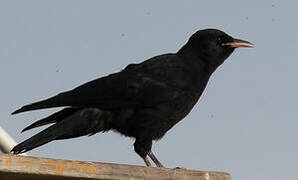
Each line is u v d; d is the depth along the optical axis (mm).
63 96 10789
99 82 11461
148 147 11602
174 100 11695
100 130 11383
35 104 10047
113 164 8664
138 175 8719
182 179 8914
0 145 9922
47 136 10430
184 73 12031
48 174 8344
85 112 11109
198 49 12414
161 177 8836
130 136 11656
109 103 11305
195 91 12062
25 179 8586
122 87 11492
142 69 11953
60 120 11008
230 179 9180
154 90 11602
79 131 11086
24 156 8289
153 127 11547
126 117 11422
